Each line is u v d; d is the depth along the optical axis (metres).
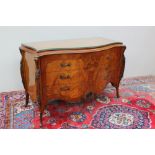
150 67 4.39
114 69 2.99
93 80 2.72
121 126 2.45
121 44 2.94
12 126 2.40
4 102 3.00
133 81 4.01
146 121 2.57
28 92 2.68
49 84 2.37
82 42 2.81
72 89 2.54
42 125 2.41
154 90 3.55
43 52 2.25
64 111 2.80
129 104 3.03
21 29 3.19
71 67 2.45
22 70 2.69
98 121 2.56
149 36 4.14
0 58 3.20
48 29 3.35
